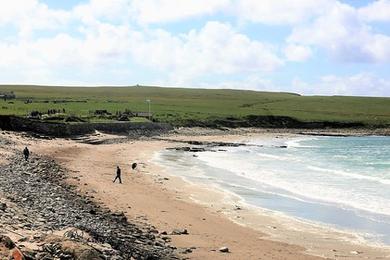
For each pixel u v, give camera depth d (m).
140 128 125.38
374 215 36.41
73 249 18.08
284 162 73.44
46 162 54.22
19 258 15.69
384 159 81.50
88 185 42.66
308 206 39.44
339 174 59.25
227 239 28.50
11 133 84.12
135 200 38.25
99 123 111.69
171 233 28.58
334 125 189.75
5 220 21.23
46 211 25.92
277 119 186.12
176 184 48.91
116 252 19.94
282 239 29.36
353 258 25.75
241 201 41.09
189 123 155.38
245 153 90.19
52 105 153.62
